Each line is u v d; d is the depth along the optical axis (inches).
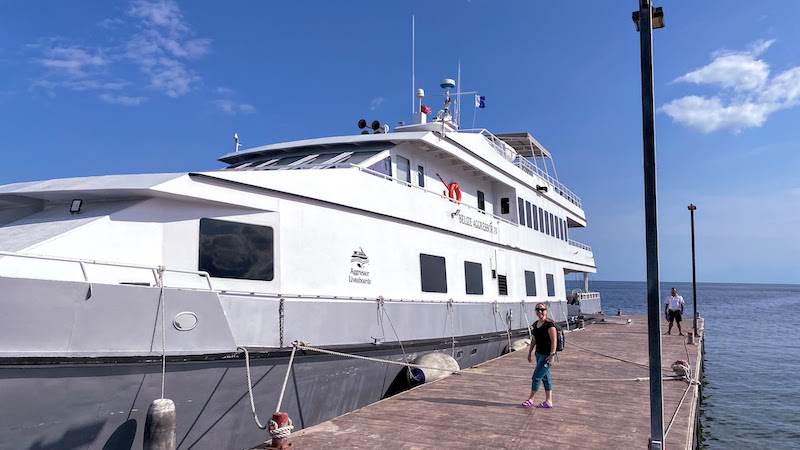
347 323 381.4
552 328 376.5
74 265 266.1
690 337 812.6
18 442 226.2
